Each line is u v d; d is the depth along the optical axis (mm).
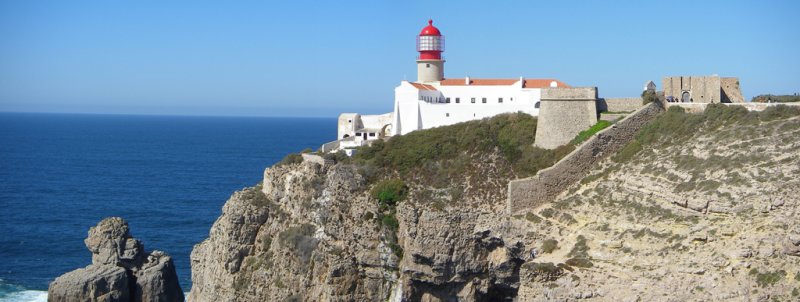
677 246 66062
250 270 89250
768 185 65438
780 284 60438
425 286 80625
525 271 71188
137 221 157250
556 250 73125
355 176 86688
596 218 73062
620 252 68438
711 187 67938
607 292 67312
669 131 80500
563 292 68938
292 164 93688
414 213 79750
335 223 84375
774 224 63000
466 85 105000
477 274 79250
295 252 85625
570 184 79938
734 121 77500
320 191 87438
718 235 64875
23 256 129125
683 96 91062
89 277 94562
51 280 117125
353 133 112500
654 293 65062
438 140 90250
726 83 92125
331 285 82062
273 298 85562
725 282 62594
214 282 92062
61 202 180625
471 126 92250
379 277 81688
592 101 86188
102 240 99625
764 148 69875
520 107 97000
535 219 76438
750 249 62719
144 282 98312
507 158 85625
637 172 75750
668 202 69938
